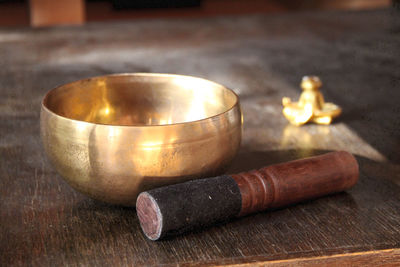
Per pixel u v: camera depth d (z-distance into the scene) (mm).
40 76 982
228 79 977
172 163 562
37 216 590
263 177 578
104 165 561
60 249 550
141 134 554
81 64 1054
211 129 571
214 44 1225
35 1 1554
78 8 1574
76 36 1288
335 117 794
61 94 631
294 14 1581
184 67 1040
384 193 632
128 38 1274
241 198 565
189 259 540
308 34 1330
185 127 561
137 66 1045
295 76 996
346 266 552
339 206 608
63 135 568
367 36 1302
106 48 1174
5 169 668
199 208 548
